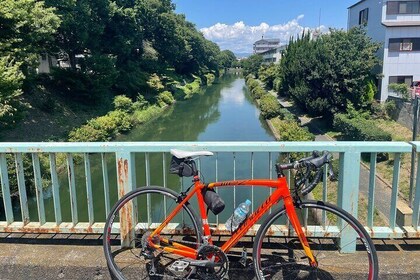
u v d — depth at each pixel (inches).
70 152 101.0
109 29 1125.7
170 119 1101.1
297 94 856.3
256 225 102.9
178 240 96.6
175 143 96.0
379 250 100.4
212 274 85.8
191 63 2370.8
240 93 1946.4
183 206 90.0
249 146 94.0
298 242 102.8
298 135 630.5
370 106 796.0
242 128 959.6
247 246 101.0
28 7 485.4
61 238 110.4
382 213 295.4
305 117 932.6
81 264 97.0
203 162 271.4
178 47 1823.3
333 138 714.2
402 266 92.4
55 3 727.7
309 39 1113.4
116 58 1119.0
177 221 102.0
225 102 1525.6
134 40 1250.0
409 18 869.2
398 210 110.0
